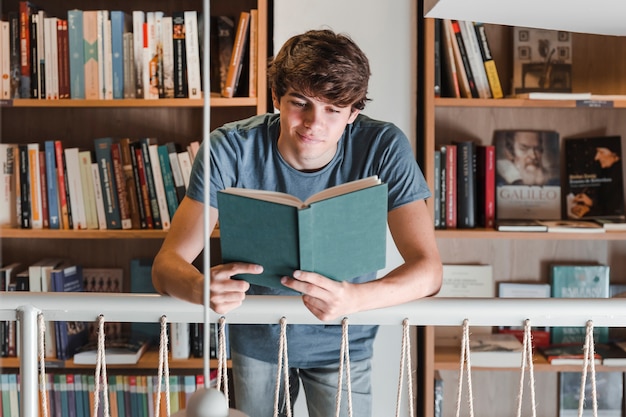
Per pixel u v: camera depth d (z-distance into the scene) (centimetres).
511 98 256
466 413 285
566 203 275
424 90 254
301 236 117
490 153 263
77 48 251
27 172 257
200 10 271
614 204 269
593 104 248
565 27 135
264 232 121
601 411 274
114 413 253
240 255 126
